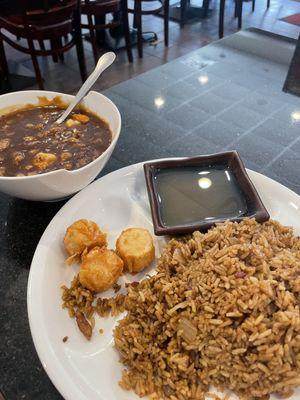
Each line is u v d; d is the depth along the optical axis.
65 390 0.60
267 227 0.82
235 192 0.94
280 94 1.45
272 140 1.21
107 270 0.75
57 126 1.02
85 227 0.82
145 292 0.71
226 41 1.84
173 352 0.65
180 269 0.74
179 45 3.81
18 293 0.78
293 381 0.61
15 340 0.71
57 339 0.68
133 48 3.69
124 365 0.67
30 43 2.59
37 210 0.95
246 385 0.63
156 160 0.99
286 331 0.62
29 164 0.90
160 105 1.37
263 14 4.51
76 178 0.83
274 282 0.66
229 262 0.70
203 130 1.25
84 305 0.74
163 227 0.84
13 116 1.06
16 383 0.65
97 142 0.97
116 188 0.98
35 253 0.79
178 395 0.63
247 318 0.64
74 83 3.13
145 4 4.50
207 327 0.64
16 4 2.51
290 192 0.94
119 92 1.44
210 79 1.54
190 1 4.76
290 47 1.79
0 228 0.91
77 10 2.70
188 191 0.95
